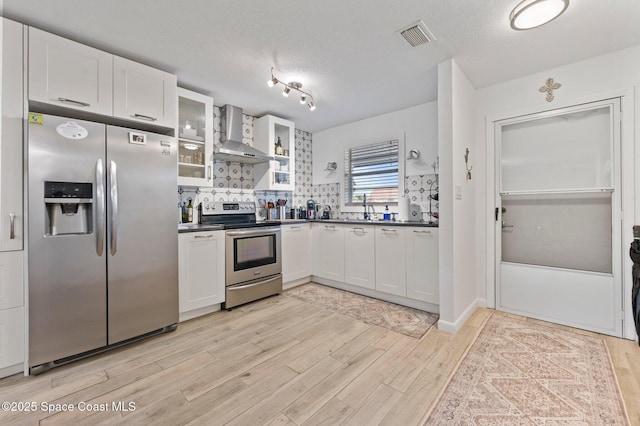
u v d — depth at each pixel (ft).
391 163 12.23
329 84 9.27
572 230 8.08
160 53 7.31
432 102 10.96
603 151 7.58
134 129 7.54
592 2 5.44
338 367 6.03
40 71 5.96
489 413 4.66
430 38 6.68
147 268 7.24
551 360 6.23
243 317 8.80
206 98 9.60
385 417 4.60
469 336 7.45
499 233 9.26
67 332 6.08
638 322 6.59
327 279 12.27
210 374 5.81
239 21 6.05
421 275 9.16
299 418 4.58
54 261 5.92
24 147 5.80
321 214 14.84
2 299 5.59
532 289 8.68
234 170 11.93
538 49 7.18
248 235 9.93
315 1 5.45
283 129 12.95
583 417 4.54
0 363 5.57
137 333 7.08
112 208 6.59
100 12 5.72
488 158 9.35
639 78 7.02
